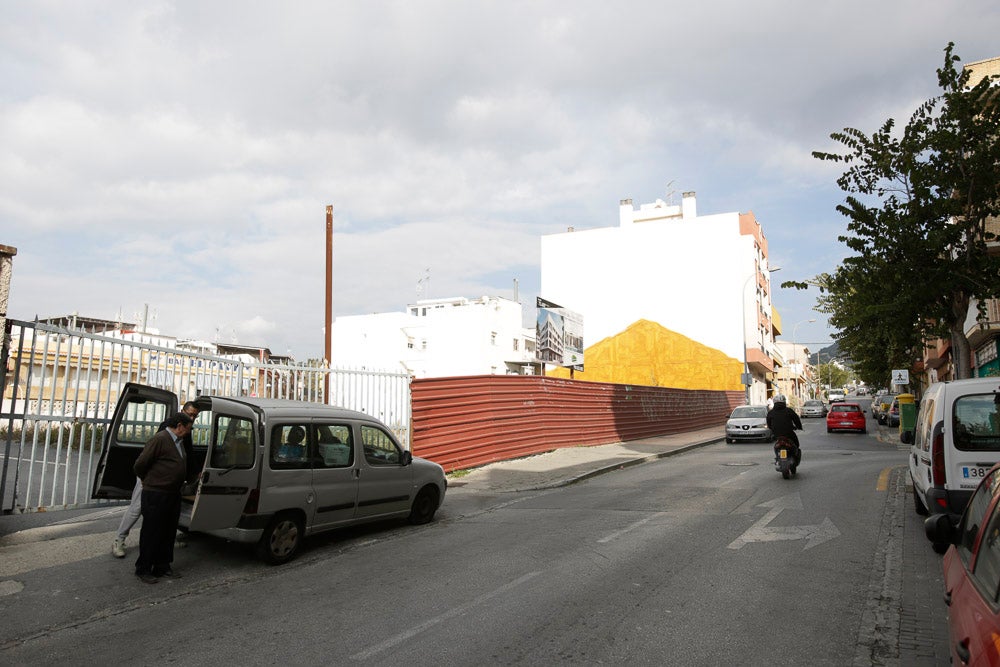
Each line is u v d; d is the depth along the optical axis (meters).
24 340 7.51
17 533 7.85
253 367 10.60
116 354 8.73
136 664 4.51
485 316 57.72
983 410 7.00
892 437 27.33
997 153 10.50
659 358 49.44
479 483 13.45
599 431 22.33
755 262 51.22
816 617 5.17
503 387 17.05
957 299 11.38
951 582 3.39
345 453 8.11
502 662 4.38
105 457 7.48
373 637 4.90
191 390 9.54
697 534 8.14
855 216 11.77
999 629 2.36
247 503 6.86
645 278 50.69
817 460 17.47
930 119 11.54
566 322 46.94
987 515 3.20
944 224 11.45
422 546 7.94
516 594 5.85
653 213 53.41
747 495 11.19
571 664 4.33
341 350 61.91
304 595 6.01
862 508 9.77
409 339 59.56
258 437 7.06
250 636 4.98
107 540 7.75
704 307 48.84
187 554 7.39
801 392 98.94
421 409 14.15
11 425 7.28
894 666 4.29
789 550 7.28
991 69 18.09
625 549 7.44
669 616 5.20
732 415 25.94
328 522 7.72
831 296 30.48
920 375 42.22
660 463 17.48
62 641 4.94
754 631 4.87
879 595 5.71
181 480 6.55
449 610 5.47
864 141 11.76
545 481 13.55
